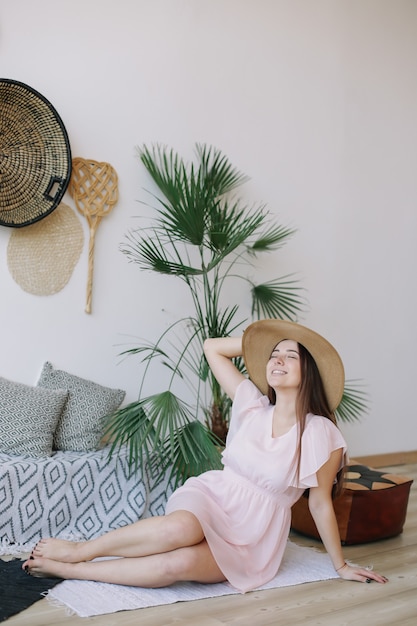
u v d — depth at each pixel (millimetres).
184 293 4223
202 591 2615
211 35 4312
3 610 2324
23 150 3629
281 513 2797
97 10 3893
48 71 3738
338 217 4938
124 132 3990
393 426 5305
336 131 4918
